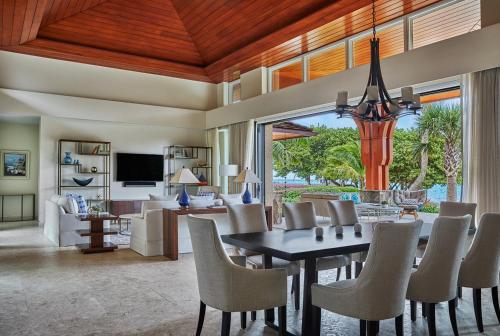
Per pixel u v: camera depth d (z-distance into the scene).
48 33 7.80
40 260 5.45
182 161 10.37
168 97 10.06
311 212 4.15
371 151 9.33
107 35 8.19
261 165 9.25
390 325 3.12
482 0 4.93
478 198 4.80
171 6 8.01
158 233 5.82
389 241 2.28
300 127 11.15
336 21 6.27
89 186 9.12
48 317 3.28
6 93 8.09
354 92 6.46
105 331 2.99
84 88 8.98
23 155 10.37
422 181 12.16
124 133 9.61
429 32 5.73
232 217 3.77
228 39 8.15
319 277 4.48
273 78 8.91
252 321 3.25
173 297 3.82
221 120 9.91
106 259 5.53
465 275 2.95
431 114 11.57
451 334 2.92
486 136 4.75
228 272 2.52
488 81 4.74
